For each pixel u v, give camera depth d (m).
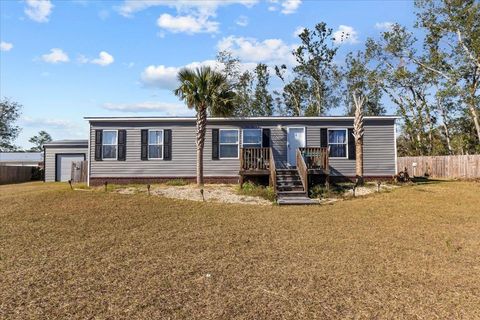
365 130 19.16
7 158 38.91
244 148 17.47
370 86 37.50
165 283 5.48
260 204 13.72
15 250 7.39
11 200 13.48
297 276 5.81
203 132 18.00
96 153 19.27
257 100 44.72
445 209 12.15
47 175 28.03
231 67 34.97
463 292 5.14
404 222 10.21
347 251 7.29
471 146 33.97
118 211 11.46
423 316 4.38
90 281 5.57
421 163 27.50
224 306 4.65
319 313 4.46
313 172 16.38
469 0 28.27
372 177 19.05
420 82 35.41
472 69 29.66
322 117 19.12
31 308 4.59
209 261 6.63
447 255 7.01
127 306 4.65
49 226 9.56
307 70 41.69
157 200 13.55
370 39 36.38
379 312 4.49
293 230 9.26
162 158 19.33
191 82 17.61
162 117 19.23
